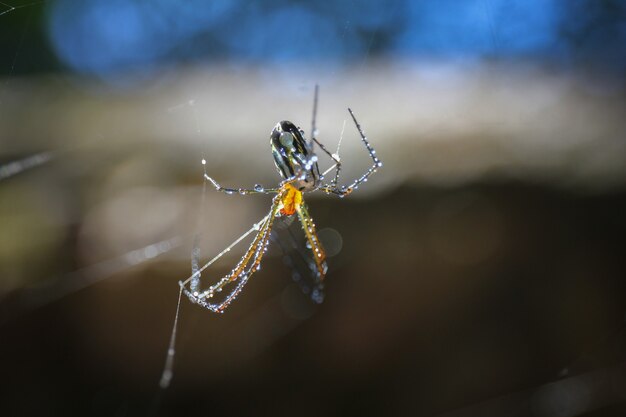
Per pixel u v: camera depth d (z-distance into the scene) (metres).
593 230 0.24
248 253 0.19
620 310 0.23
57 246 0.23
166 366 0.23
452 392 0.23
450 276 0.23
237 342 0.23
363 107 0.31
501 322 0.23
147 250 0.23
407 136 0.27
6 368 0.23
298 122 0.29
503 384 0.23
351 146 0.26
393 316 0.23
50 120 0.31
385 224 0.24
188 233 0.23
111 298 0.23
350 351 0.23
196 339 0.23
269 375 0.23
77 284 0.23
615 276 0.23
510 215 0.24
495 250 0.23
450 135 0.27
